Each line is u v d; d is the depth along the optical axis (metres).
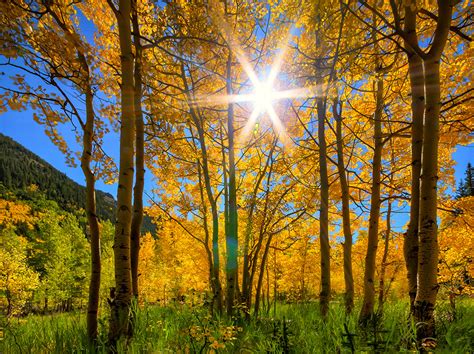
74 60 4.46
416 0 3.21
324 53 5.45
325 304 5.59
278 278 17.39
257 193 9.11
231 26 5.91
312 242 14.26
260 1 6.08
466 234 7.31
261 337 3.59
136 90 5.52
